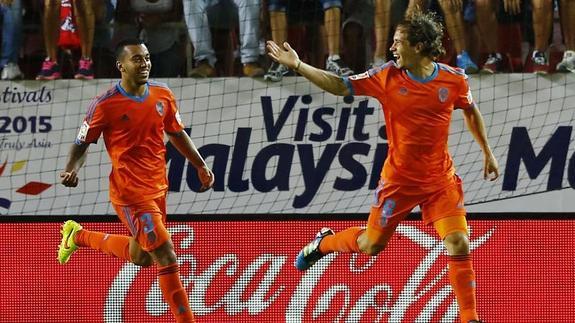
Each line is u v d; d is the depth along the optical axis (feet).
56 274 85.87
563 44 90.33
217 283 86.17
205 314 85.92
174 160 86.89
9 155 86.63
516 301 85.46
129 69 70.49
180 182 86.84
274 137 86.99
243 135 87.04
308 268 78.95
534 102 86.17
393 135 68.90
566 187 85.76
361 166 86.58
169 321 85.66
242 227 86.48
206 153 86.99
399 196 69.26
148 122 71.56
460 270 67.97
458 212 68.85
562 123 86.02
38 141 86.79
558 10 88.74
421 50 67.10
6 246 86.17
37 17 91.71
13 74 87.15
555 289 85.25
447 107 68.13
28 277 85.87
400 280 85.46
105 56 91.25
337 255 85.66
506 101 86.28
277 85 86.99
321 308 85.66
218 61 91.40
